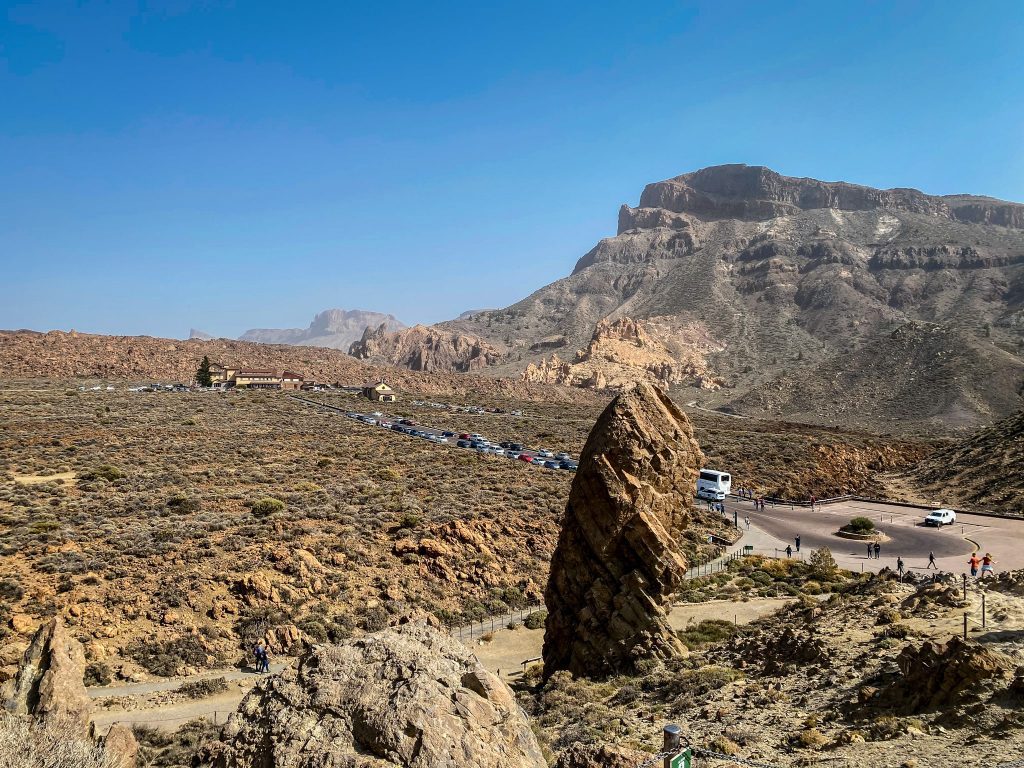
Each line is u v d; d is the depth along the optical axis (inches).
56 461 2522.1
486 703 335.0
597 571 934.4
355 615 1427.2
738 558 1899.6
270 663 1232.2
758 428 5324.8
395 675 347.3
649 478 940.6
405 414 5226.4
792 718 629.9
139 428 3474.4
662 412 971.9
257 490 2225.6
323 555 1637.6
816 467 3395.7
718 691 757.9
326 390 6540.4
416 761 299.6
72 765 429.4
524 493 2440.9
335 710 330.6
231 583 1448.1
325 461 2812.5
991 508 2479.1
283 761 309.0
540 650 1311.5
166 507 1953.7
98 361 6525.6
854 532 2145.7
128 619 1304.1
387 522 1924.2
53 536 1609.3
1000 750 461.1
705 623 1239.5
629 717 712.4
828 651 783.1
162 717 1011.3
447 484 2536.9
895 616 869.8
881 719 564.1
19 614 1254.3
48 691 642.2
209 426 3757.4
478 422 5044.3
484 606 1553.9
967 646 589.3
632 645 899.4
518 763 317.4
